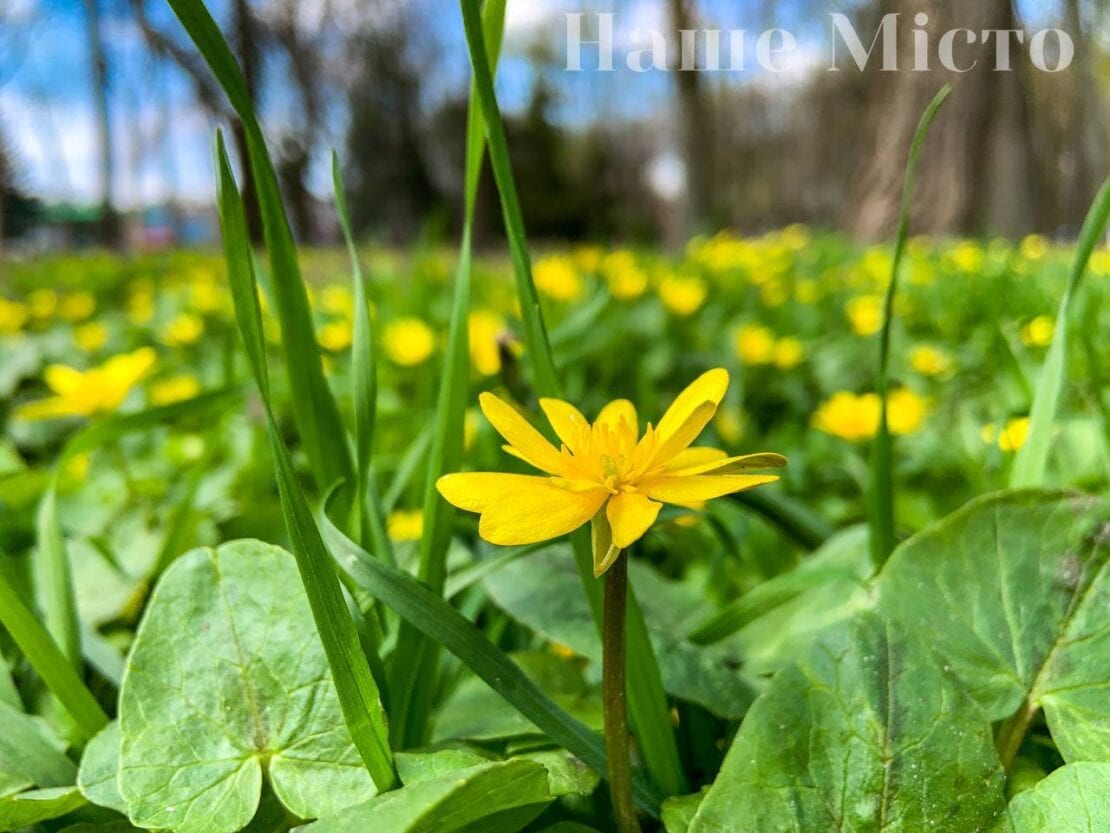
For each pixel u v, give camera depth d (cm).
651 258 125
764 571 27
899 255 16
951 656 13
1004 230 189
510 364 25
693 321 76
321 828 10
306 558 11
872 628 12
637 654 13
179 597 13
